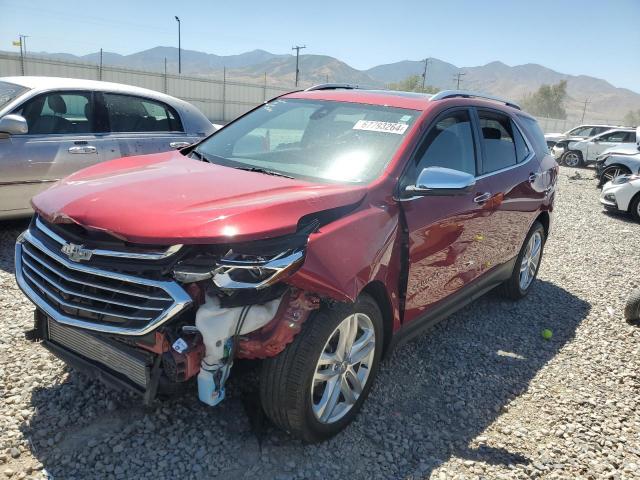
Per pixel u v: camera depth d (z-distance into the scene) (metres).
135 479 2.54
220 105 44.47
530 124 5.38
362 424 3.15
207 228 2.37
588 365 4.21
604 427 3.38
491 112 4.55
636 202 10.90
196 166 3.34
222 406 3.11
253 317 2.44
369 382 3.16
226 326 2.39
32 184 5.75
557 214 11.17
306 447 2.88
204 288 2.42
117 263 2.44
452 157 3.82
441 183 3.10
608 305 5.64
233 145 3.88
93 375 2.73
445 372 3.88
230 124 4.26
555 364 4.19
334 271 2.57
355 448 2.93
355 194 2.97
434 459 2.91
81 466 2.59
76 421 2.90
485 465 2.91
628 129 22.36
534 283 6.15
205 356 2.43
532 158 5.09
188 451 2.75
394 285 3.17
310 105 4.05
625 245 8.66
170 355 2.40
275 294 2.48
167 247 2.37
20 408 2.96
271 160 3.55
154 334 2.40
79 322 2.52
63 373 3.32
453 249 3.76
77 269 2.51
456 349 4.27
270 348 2.51
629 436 3.30
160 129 6.91
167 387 2.55
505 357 4.23
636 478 2.92
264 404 2.70
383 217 3.02
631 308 5.12
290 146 3.68
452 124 3.92
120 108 6.55
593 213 11.72
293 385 2.60
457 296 4.07
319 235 2.61
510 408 3.51
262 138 3.86
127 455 2.69
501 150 4.59
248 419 3.03
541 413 3.48
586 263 7.32
